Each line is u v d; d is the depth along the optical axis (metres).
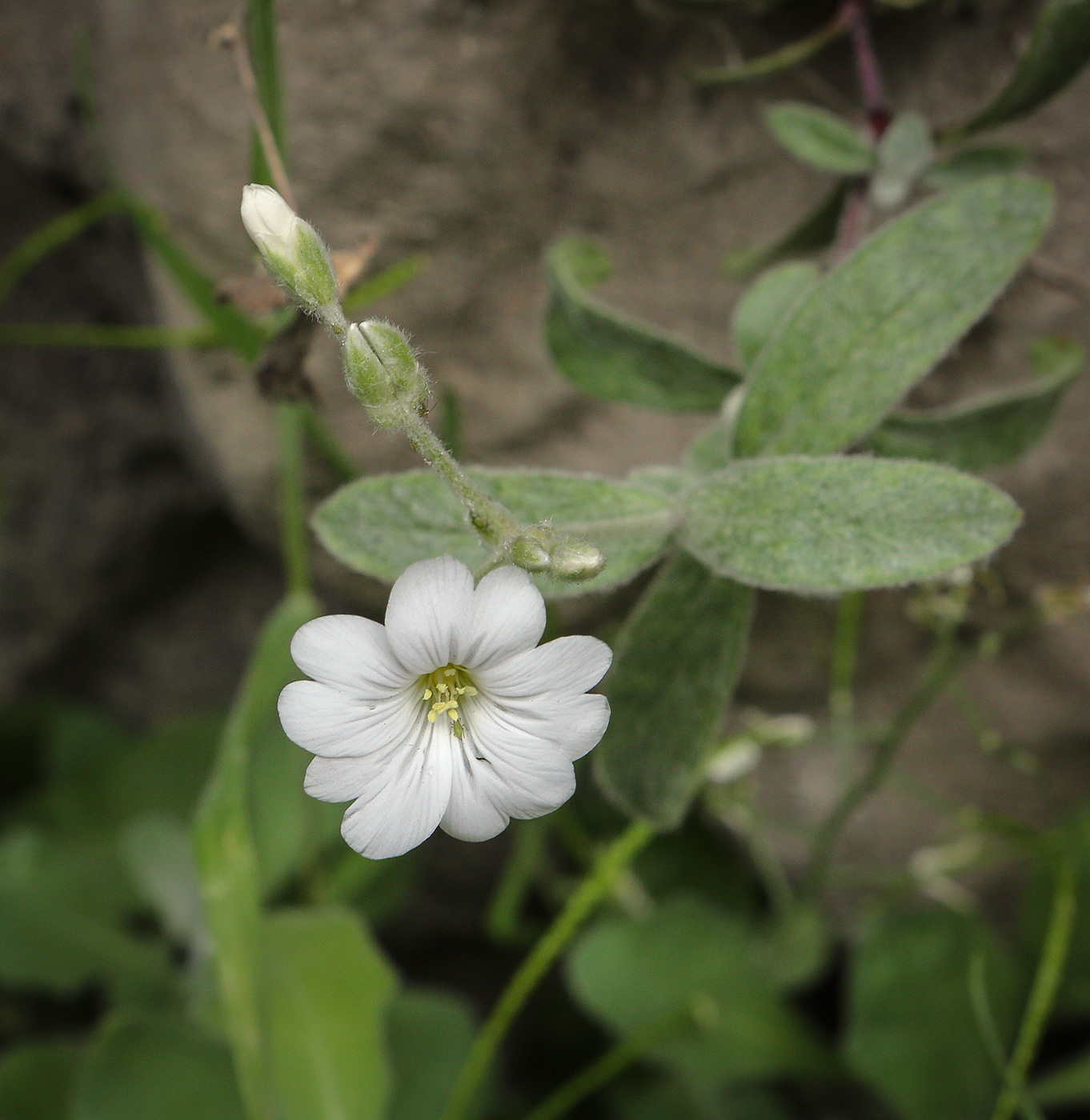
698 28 0.22
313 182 0.23
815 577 0.18
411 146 0.23
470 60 0.22
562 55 0.22
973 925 0.25
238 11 0.22
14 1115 0.25
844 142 0.21
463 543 0.19
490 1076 0.25
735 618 0.20
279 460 0.25
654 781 0.20
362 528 0.19
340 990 0.22
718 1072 0.25
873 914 0.25
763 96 0.23
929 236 0.19
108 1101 0.23
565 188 0.23
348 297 0.23
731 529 0.18
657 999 0.25
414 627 0.17
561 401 0.24
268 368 0.21
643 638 0.20
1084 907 0.25
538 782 0.17
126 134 0.24
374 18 0.22
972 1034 0.24
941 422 0.21
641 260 0.24
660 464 0.24
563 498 0.19
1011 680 0.25
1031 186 0.19
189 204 0.23
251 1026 0.21
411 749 0.18
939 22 0.22
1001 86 0.22
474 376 0.24
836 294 0.19
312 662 0.17
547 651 0.17
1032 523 0.24
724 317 0.24
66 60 0.25
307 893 0.25
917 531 0.18
